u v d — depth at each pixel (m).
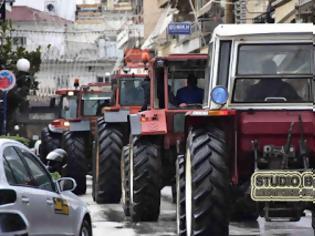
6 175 17.94
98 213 38.81
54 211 19.95
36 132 104.31
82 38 171.75
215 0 86.25
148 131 32.34
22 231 17.56
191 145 22.91
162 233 31.23
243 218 33.81
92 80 160.50
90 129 51.44
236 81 22.97
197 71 33.06
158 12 134.62
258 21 71.81
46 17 172.75
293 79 22.92
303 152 22.28
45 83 159.25
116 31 166.38
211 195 22.39
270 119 22.66
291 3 65.19
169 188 56.25
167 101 32.84
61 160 25.78
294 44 23.03
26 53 92.31
